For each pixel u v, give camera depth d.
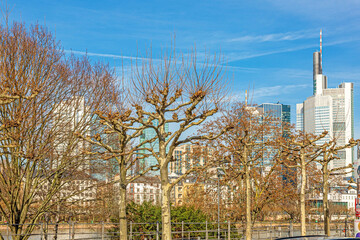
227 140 41.00
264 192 42.12
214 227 36.56
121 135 24.00
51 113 31.17
